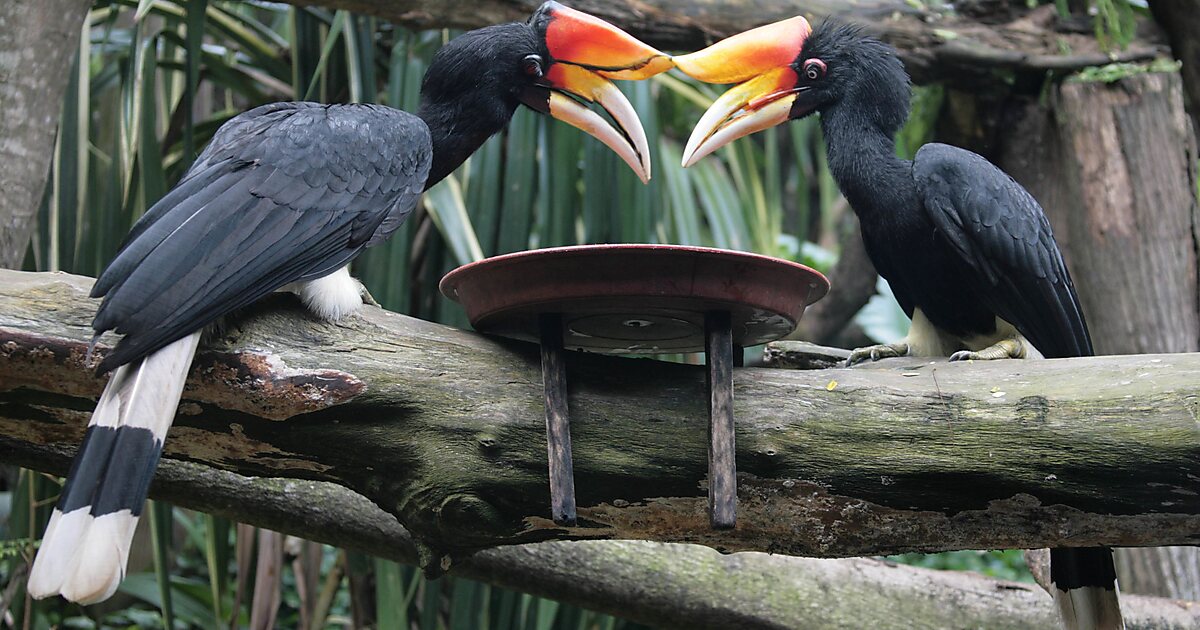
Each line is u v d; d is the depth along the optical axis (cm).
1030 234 468
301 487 529
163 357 336
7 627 651
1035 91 721
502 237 726
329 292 386
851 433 376
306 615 714
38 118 520
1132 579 636
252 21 815
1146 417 356
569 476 359
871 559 595
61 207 659
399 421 379
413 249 793
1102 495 359
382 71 811
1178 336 662
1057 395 367
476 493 376
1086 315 690
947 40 690
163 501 525
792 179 1597
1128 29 687
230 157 384
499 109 466
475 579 559
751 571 568
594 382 388
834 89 494
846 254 1034
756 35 494
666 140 939
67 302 363
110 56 830
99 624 810
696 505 382
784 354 541
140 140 691
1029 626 564
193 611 853
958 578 586
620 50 458
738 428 379
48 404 374
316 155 394
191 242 350
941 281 489
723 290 352
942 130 752
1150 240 672
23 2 516
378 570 654
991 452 366
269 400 369
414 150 428
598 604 558
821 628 558
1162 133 684
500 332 401
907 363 446
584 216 731
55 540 299
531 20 473
